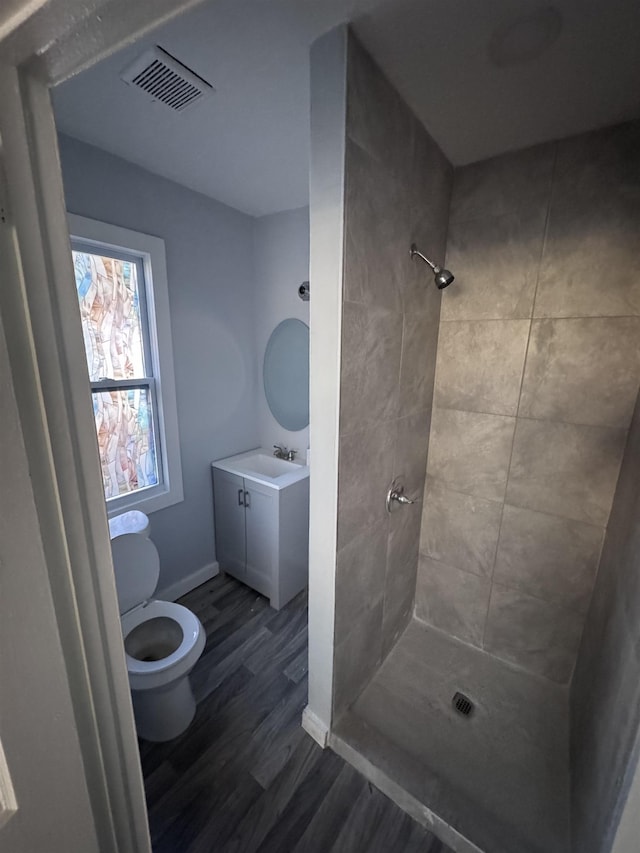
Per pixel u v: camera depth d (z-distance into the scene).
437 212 1.41
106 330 1.80
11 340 0.34
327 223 0.94
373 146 0.99
